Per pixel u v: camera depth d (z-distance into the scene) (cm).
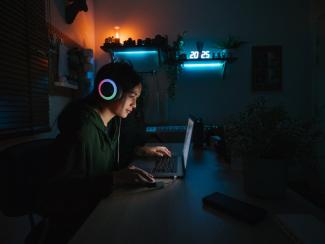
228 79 300
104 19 301
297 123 85
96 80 116
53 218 107
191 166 134
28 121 167
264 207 80
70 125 108
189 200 87
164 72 302
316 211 77
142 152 157
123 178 100
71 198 101
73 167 101
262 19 294
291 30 292
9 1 146
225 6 295
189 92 304
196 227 68
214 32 296
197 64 301
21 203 92
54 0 207
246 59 298
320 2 271
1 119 139
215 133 209
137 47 278
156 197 90
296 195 91
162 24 298
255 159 87
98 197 97
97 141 116
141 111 264
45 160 109
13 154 94
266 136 84
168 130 260
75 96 254
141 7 298
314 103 287
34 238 101
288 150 84
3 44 141
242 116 90
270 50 293
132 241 61
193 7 296
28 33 166
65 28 228
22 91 160
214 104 302
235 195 91
